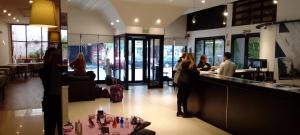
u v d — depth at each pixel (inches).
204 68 305.3
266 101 154.7
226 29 379.9
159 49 411.8
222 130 193.3
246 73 284.0
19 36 471.8
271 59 287.0
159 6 362.9
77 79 292.0
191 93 235.3
